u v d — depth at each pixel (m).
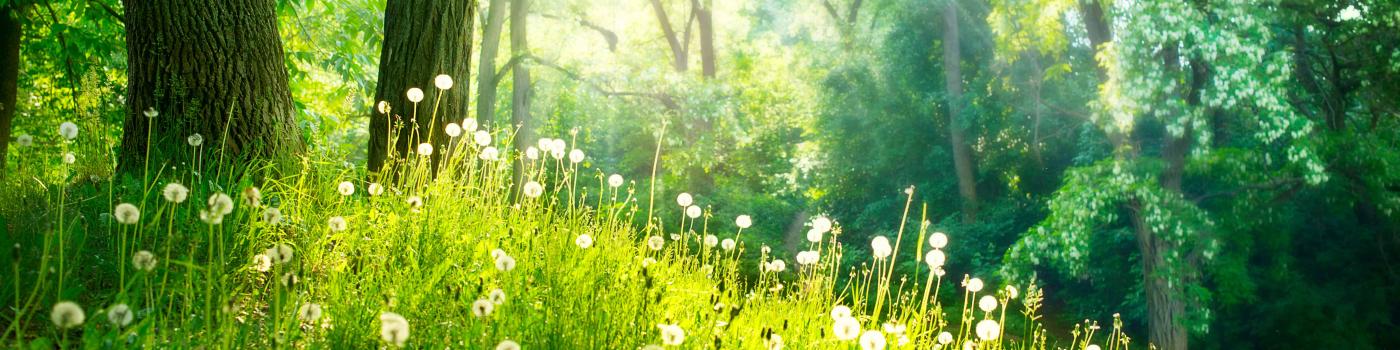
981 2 24.05
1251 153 15.59
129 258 3.51
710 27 29.56
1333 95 16.92
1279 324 17.06
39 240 3.50
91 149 5.45
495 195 5.11
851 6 28.42
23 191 4.41
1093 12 19.09
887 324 3.66
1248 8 14.80
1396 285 16.86
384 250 3.95
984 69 23.92
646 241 4.43
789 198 28.48
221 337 2.75
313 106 14.70
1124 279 19.30
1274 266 17.20
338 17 12.12
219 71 5.27
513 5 21.73
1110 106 15.56
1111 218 16.11
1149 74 14.80
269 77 5.53
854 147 25.62
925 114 24.28
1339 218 17.56
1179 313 16.22
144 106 5.24
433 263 3.81
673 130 24.72
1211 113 15.80
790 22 29.33
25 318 2.96
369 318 3.06
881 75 25.16
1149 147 18.44
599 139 28.59
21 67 11.73
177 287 3.10
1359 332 16.50
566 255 4.04
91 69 6.47
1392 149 16.20
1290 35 17.34
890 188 25.67
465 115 6.39
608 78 23.09
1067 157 22.86
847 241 24.91
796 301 4.24
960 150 23.45
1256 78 14.38
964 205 23.34
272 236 4.08
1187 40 14.77
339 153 6.00
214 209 2.55
